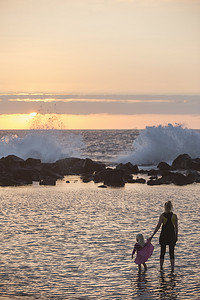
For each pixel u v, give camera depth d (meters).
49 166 39.75
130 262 12.58
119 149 88.69
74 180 36.56
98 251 13.67
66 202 23.67
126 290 10.43
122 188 30.42
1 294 10.16
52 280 11.12
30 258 12.94
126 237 15.45
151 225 17.48
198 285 10.73
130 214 19.94
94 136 173.88
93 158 63.69
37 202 23.66
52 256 13.15
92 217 19.20
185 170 46.22
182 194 26.97
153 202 23.67
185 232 16.09
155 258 12.99
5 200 24.36
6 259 12.83
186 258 12.89
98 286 10.70
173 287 10.59
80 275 11.48
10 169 37.16
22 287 10.63
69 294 10.20
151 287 10.61
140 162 58.66
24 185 32.53
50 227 17.11
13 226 17.27
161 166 46.97
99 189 29.86
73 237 15.43
